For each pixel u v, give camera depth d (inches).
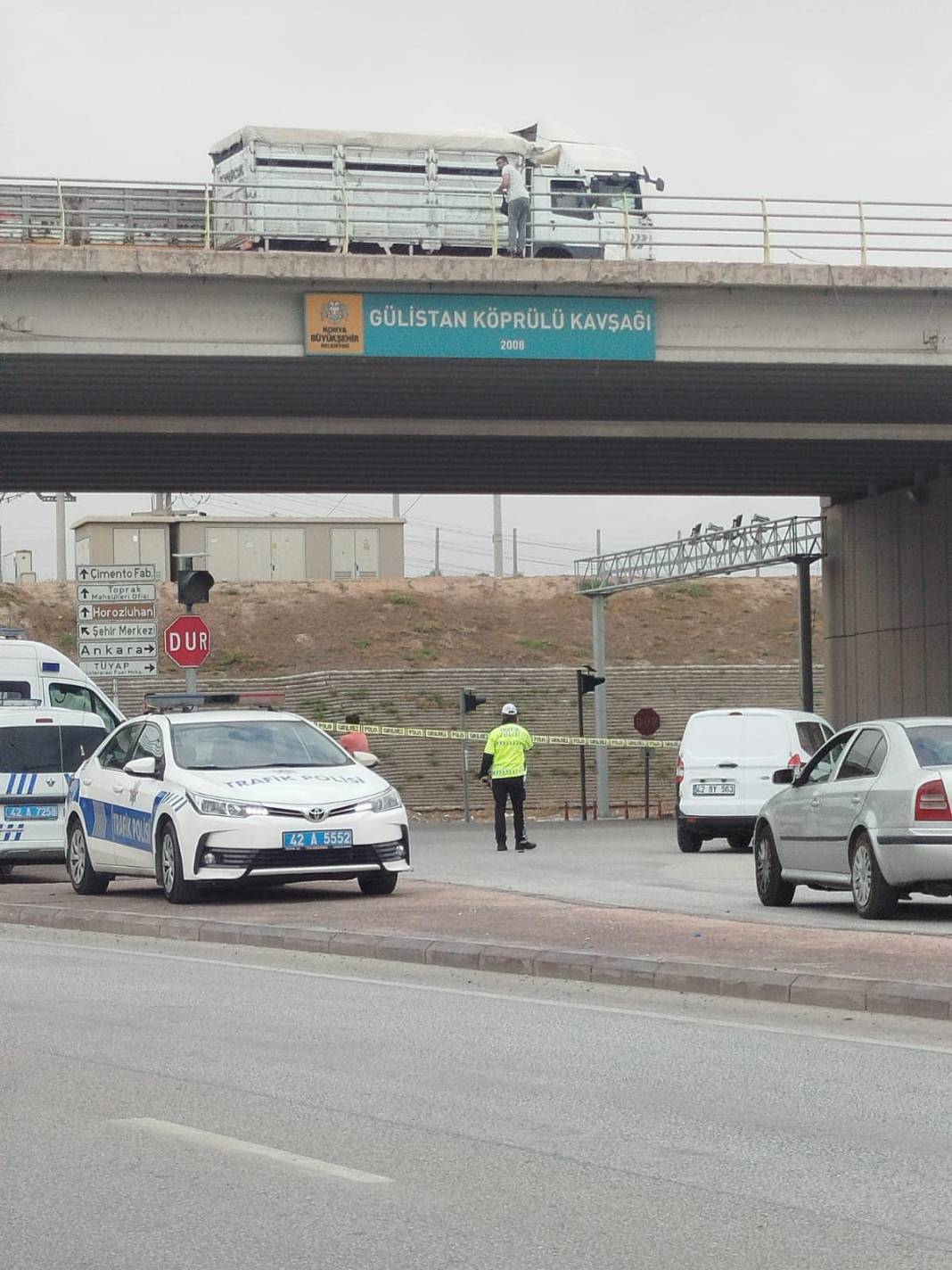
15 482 2486.5
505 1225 336.2
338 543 4626.0
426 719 3380.9
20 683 1537.9
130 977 713.6
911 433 2142.0
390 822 976.9
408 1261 313.6
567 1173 378.3
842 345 1854.1
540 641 4023.1
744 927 790.5
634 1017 600.4
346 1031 571.8
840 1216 342.6
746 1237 327.6
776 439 2119.8
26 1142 409.1
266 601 4067.4
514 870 1270.9
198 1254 319.3
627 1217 341.7
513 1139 412.2
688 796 1494.8
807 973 628.7
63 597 4124.0
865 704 2640.3
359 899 968.9
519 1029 574.9
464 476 2468.0
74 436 2063.2
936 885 850.1
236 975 721.0
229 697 1229.1
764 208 1831.9
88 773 1103.6
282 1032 570.6
